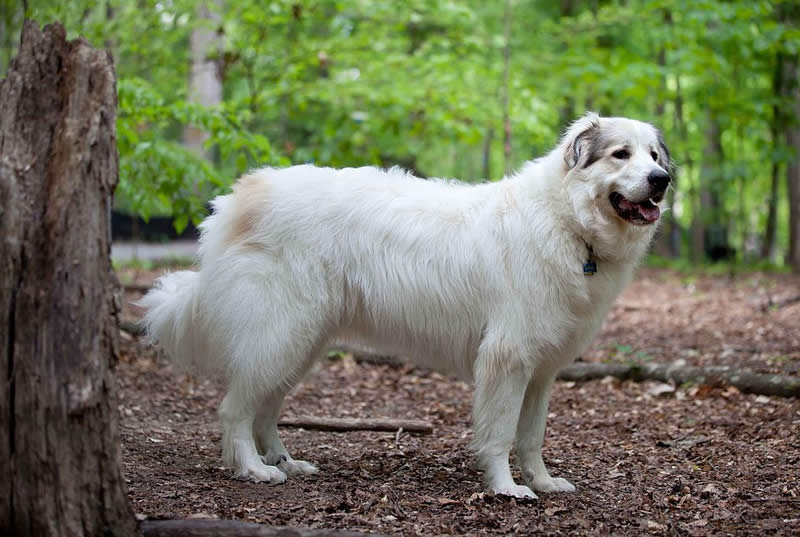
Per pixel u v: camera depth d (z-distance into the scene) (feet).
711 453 16.48
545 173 14.24
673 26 39.42
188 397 21.72
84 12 27.09
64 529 9.53
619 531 12.20
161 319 15.12
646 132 14.08
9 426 9.54
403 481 14.75
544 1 61.41
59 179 9.93
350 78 35.76
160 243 66.08
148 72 34.06
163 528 10.25
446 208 14.55
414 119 39.68
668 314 36.52
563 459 16.58
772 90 50.88
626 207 13.65
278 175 14.98
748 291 44.83
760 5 36.63
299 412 20.66
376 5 35.22
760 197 85.61
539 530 12.11
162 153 23.65
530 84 42.19
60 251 9.72
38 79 10.53
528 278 13.78
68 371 9.57
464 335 14.42
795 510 12.98
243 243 14.47
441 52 39.91
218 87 44.34
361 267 14.46
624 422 19.38
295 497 13.35
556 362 14.35
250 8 30.14
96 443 9.71
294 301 14.29
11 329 9.62
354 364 25.54
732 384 21.56
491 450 13.93
